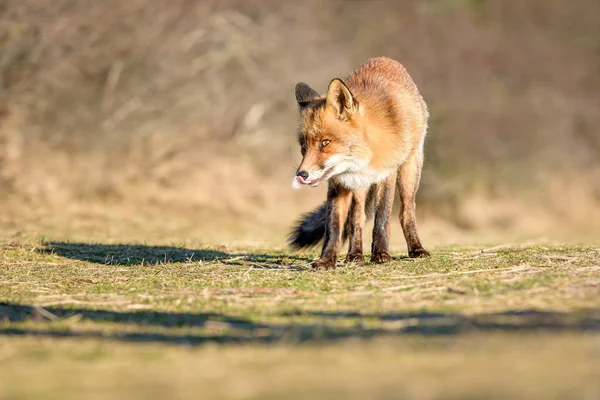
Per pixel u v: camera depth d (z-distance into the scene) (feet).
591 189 86.12
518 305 21.15
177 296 25.12
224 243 44.75
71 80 72.43
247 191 75.20
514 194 83.97
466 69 94.22
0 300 24.41
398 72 34.30
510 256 32.40
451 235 62.28
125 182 70.03
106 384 14.23
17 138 67.51
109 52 74.64
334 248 31.53
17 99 69.31
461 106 91.09
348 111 30.09
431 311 20.84
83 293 26.13
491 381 13.69
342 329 18.80
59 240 43.86
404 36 94.07
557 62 97.50
